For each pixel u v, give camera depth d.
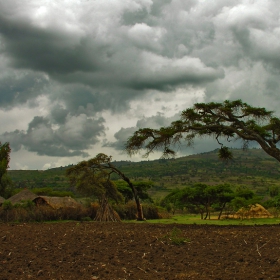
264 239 15.98
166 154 28.81
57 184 115.69
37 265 11.95
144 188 59.28
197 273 10.89
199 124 26.19
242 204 45.47
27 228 20.33
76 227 20.83
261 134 25.77
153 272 11.22
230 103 25.91
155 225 23.05
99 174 34.81
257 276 10.49
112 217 32.50
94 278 10.54
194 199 53.84
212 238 16.42
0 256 13.11
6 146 51.94
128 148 27.34
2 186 49.41
